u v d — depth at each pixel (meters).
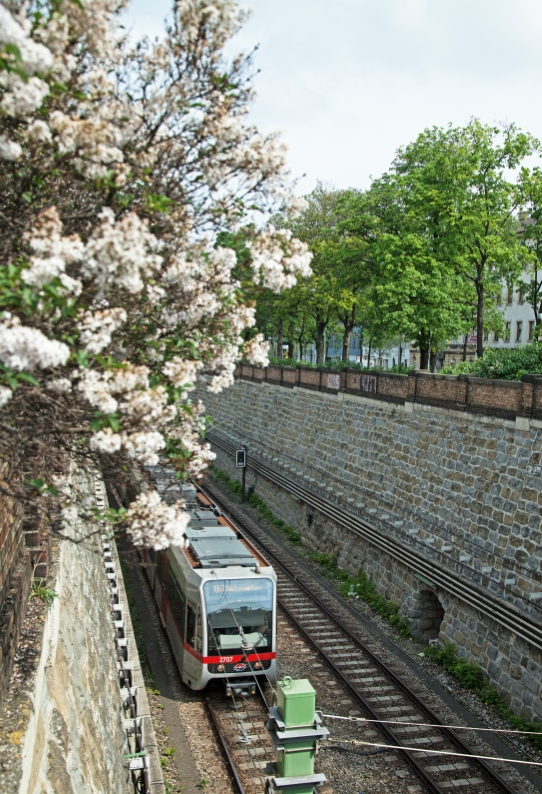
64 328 4.54
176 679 15.23
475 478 17.52
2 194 4.76
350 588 21.48
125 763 8.45
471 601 16.02
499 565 15.98
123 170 4.63
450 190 25.86
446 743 13.02
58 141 4.42
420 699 14.50
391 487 21.86
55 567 7.88
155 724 13.23
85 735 6.58
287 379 33.41
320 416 28.78
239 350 5.98
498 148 25.33
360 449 24.55
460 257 26.17
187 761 12.08
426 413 20.36
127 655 11.80
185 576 14.96
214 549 15.70
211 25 4.92
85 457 5.02
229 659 14.01
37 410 4.73
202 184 5.33
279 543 27.31
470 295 28.92
